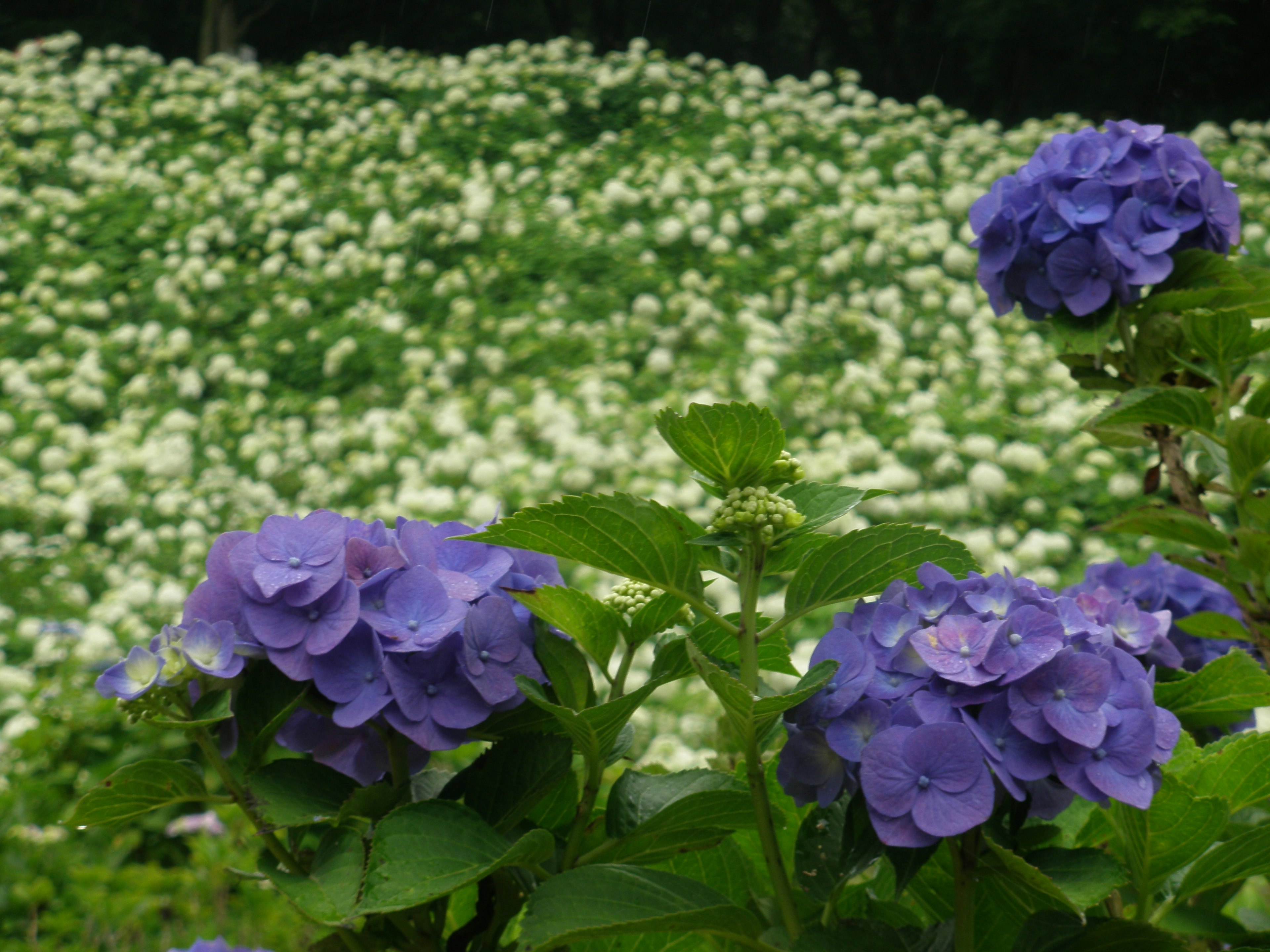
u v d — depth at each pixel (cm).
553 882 93
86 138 1075
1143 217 144
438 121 1134
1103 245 140
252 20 1659
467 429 687
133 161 1069
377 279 884
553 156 1048
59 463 673
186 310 848
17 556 579
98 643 471
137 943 296
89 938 293
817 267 832
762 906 103
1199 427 140
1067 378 691
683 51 1767
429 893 88
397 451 673
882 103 1159
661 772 142
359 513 632
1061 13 1380
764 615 110
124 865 342
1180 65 1403
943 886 114
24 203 977
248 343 810
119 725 368
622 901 93
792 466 100
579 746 101
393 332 795
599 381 702
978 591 98
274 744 105
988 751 87
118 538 609
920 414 658
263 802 95
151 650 98
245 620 98
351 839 93
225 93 1209
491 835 94
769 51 1783
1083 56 1432
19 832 321
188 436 715
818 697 95
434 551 106
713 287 800
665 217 902
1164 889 113
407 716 96
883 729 92
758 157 988
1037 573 533
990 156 1023
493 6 1786
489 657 100
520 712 104
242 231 966
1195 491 155
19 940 298
